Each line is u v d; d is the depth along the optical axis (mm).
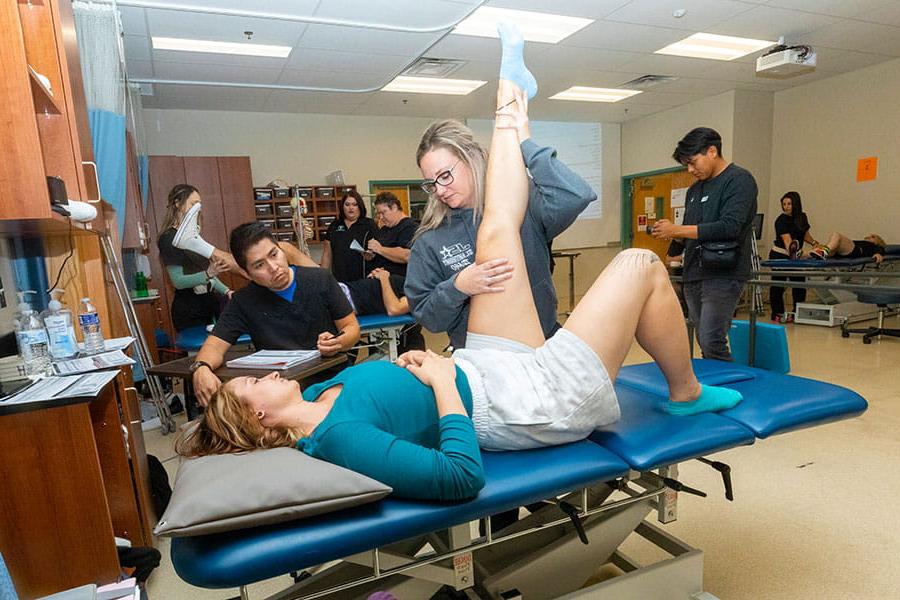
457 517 931
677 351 1229
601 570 1662
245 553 811
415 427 1076
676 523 1833
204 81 5039
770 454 2346
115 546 1389
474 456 932
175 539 897
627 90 6281
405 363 1167
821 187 6227
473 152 1349
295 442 1067
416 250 1472
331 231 4566
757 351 2023
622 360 1168
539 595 1312
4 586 808
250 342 2658
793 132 6457
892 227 5621
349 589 1189
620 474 1088
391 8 3746
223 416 1066
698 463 2293
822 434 2535
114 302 2631
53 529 1335
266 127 6301
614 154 8094
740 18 4266
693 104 6887
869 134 5727
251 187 5805
